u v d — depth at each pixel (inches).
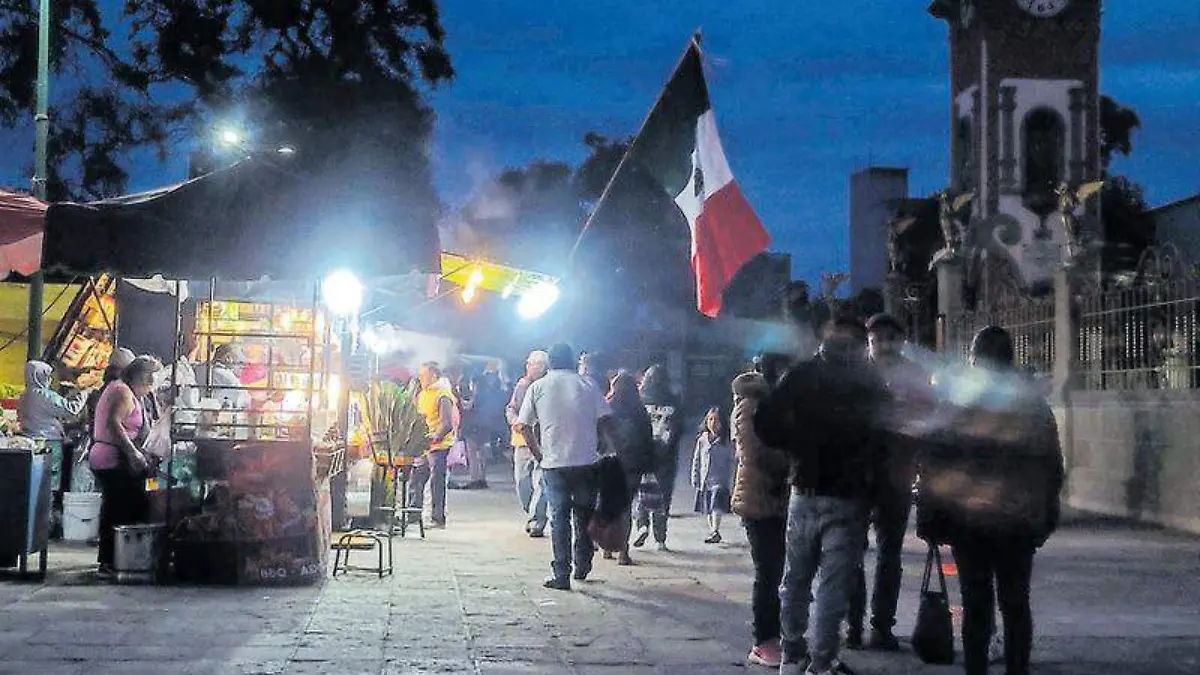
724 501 607.2
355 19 1581.0
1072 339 808.3
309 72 1569.9
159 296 745.6
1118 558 555.2
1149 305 718.5
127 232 434.9
